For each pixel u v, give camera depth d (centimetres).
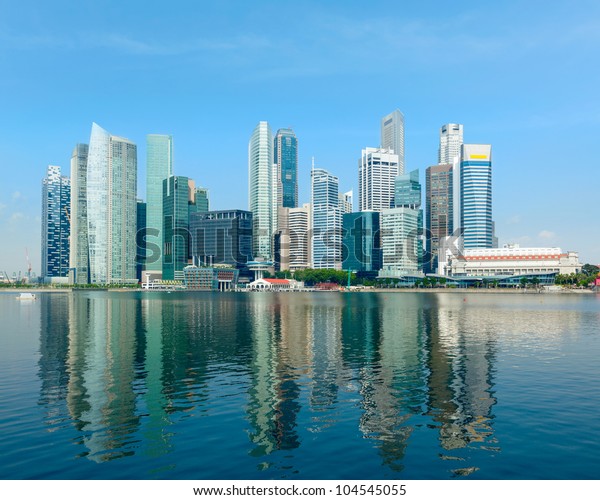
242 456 3409
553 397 4853
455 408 4503
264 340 9269
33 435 3809
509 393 5025
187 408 4541
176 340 9300
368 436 3772
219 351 7900
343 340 9262
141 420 4181
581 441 3628
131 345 8612
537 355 7400
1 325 12438
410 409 4475
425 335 10038
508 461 3303
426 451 3475
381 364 6712
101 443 3641
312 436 3775
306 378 5816
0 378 5838
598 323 12575
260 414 4347
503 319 13950
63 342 9044
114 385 5466
